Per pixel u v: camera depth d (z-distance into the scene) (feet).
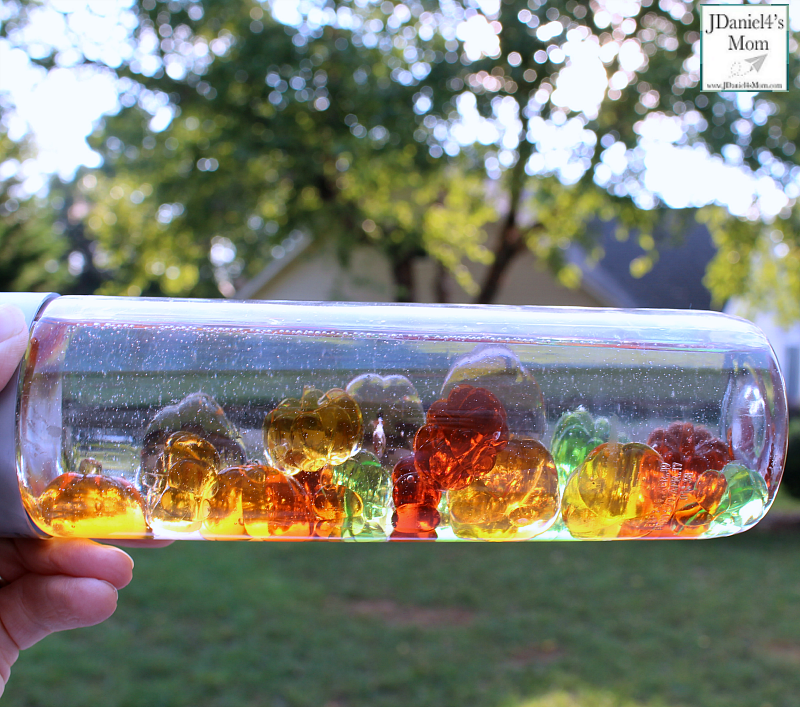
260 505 3.25
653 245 34.71
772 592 17.19
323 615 15.06
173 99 30.94
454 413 3.35
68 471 3.25
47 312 3.36
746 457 3.56
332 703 11.30
